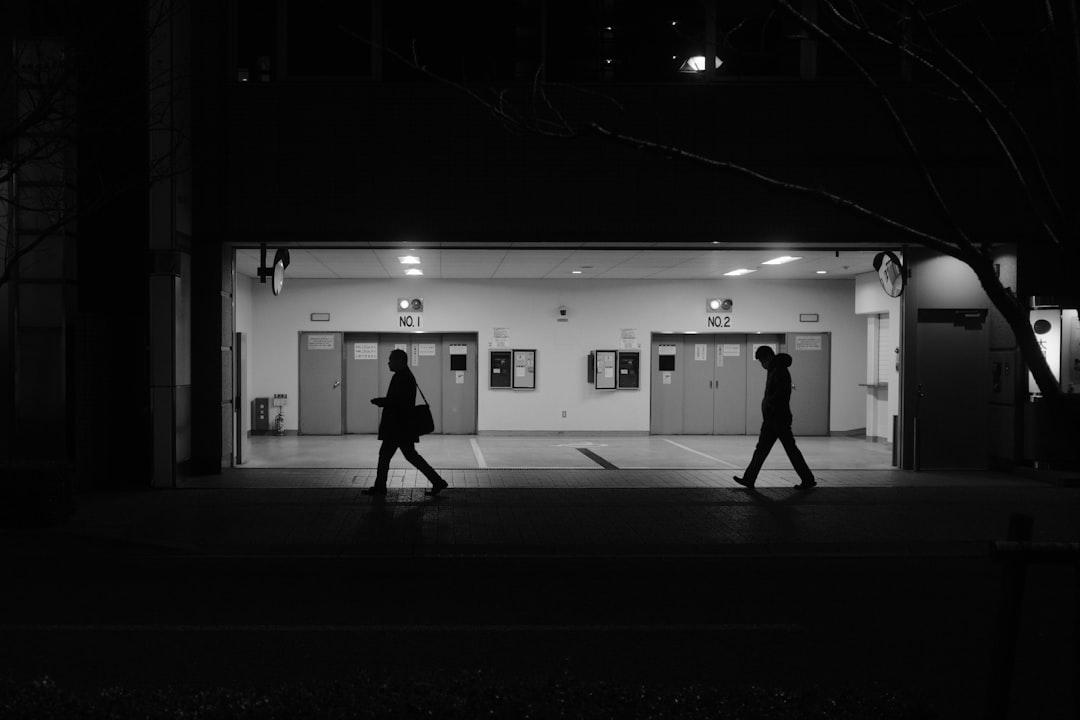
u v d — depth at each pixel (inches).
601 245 586.2
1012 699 215.9
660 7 561.3
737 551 398.3
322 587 329.1
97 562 372.8
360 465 656.4
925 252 608.4
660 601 310.8
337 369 894.4
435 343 909.8
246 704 152.2
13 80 465.1
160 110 521.3
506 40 558.3
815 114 562.6
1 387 517.3
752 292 908.6
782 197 565.9
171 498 502.0
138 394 558.6
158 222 531.2
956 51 519.2
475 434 907.4
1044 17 129.7
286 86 555.5
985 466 620.7
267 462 673.6
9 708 150.2
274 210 557.3
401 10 558.3
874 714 150.0
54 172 510.9
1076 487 549.3
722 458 725.3
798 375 912.3
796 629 275.7
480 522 442.0
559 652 250.2
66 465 428.8
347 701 154.6
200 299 568.7
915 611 297.9
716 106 561.3
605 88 559.2
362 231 557.3
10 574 349.1
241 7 557.6
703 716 148.6
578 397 906.1
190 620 281.6
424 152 558.3
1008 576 126.3
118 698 157.6
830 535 416.8
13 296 515.8
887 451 784.3
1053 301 573.6
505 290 899.4
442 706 150.3
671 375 917.8
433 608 299.3
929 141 566.6
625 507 484.1
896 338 691.4
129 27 518.6
